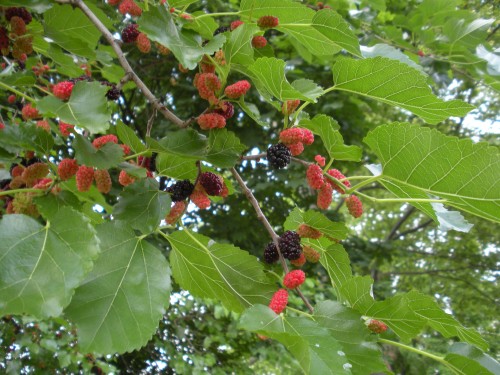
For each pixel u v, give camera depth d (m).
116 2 0.57
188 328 1.62
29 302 0.32
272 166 0.47
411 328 0.43
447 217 0.55
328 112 1.66
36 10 0.48
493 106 2.77
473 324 3.06
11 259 0.34
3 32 0.51
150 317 0.38
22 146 0.41
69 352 1.19
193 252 0.47
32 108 0.49
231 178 1.75
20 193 0.41
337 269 0.50
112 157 0.41
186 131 0.47
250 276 0.47
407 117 2.67
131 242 0.41
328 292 1.89
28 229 0.35
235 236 1.69
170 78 1.58
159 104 0.48
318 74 1.59
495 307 3.04
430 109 0.46
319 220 0.46
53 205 0.40
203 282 0.50
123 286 0.38
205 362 1.43
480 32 1.08
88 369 1.16
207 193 0.48
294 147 0.49
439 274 3.24
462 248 3.08
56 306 0.33
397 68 0.43
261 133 1.71
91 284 0.38
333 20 0.53
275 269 0.50
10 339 1.10
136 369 1.68
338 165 1.78
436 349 2.29
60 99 0.39
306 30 0.58
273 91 0.46
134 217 0.42
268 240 1.79
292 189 1.80
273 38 1.67
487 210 0.40
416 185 0.42
